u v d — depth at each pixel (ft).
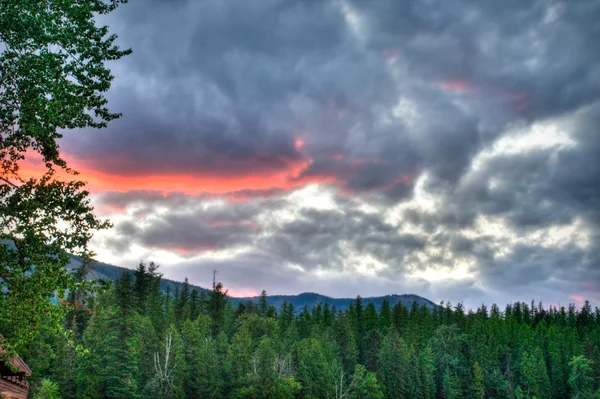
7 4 48.60
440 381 413.39
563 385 435.12
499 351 469.16
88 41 53.06
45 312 49.93
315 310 595.06
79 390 213.87
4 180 50.80
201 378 291.17
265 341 314.35
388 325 564.30
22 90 50.21
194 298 501.56
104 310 244.42
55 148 54.03
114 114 55.93
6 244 50.31
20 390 81.56
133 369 235.81
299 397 311.06
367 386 329.93
